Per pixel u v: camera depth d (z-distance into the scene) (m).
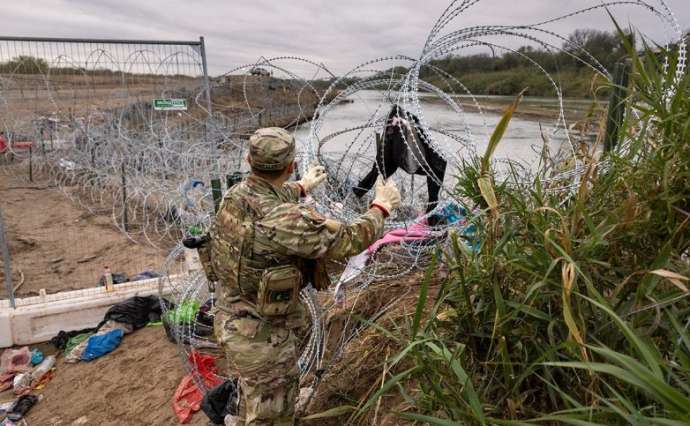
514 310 2.09
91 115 9.48
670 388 1.23
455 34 2.82
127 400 4.16
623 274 2.09
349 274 3.97
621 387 1.83
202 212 6.27
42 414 4.24
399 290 3.90
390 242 4.18
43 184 12.24
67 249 7.98
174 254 4.71
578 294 1.74
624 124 2.32
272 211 2.43
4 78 7.28
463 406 2.00
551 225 2.18
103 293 5.55
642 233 2.08
